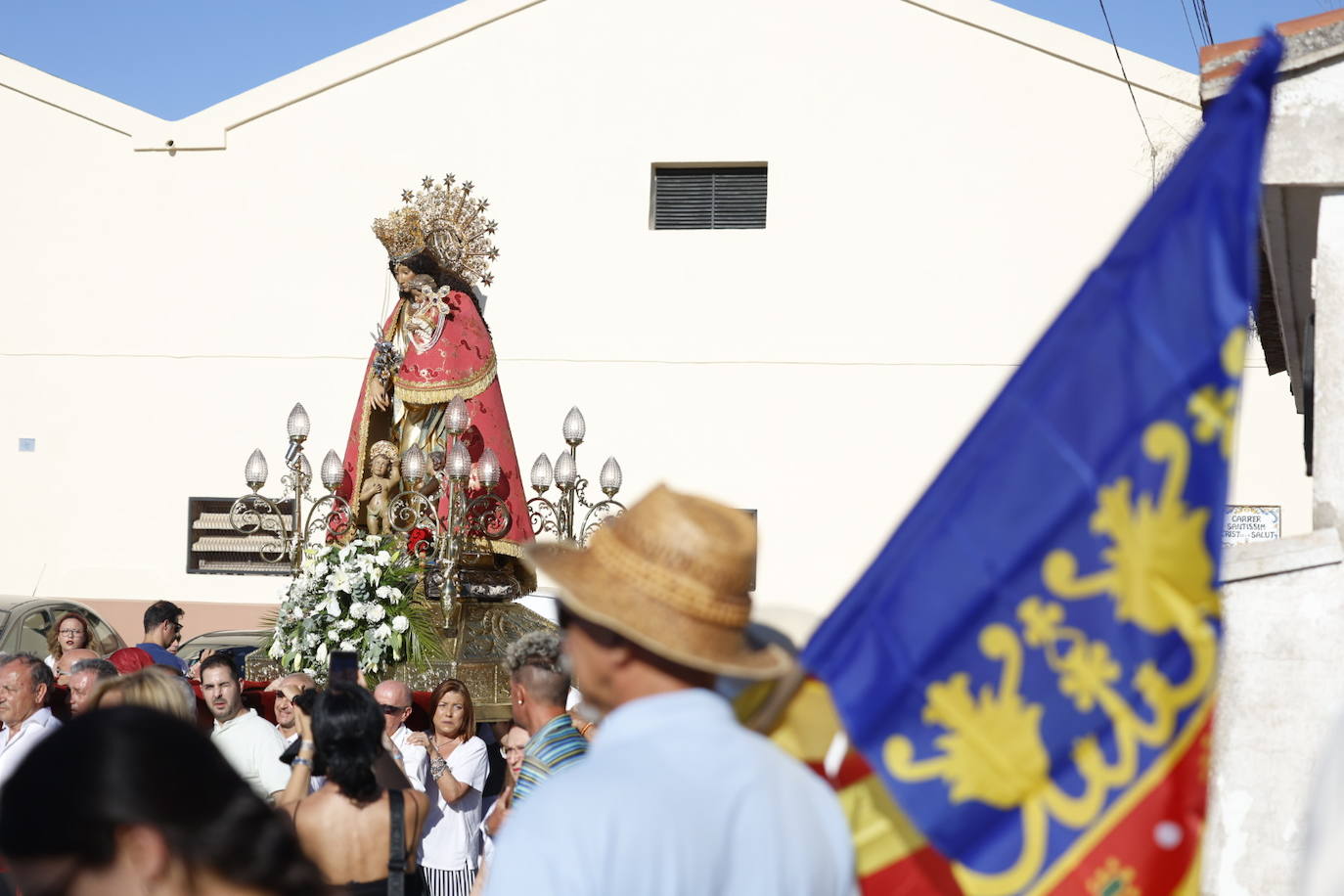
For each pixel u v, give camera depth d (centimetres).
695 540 209
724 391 1462
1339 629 385
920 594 212
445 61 1509
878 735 211
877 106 1456
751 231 1468
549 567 217
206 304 1520
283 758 494
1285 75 382
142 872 159
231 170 1524
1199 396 199
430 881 579
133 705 167
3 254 1545
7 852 161
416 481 784
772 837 193
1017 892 203
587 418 1473
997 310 1433
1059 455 206
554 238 1488
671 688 208
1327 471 385
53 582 1512
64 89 1541
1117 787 200
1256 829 388
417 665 739
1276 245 467
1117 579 202
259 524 827
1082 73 1426
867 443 1441
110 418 1523
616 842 184
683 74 1484
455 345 834
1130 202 1414
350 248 1507
